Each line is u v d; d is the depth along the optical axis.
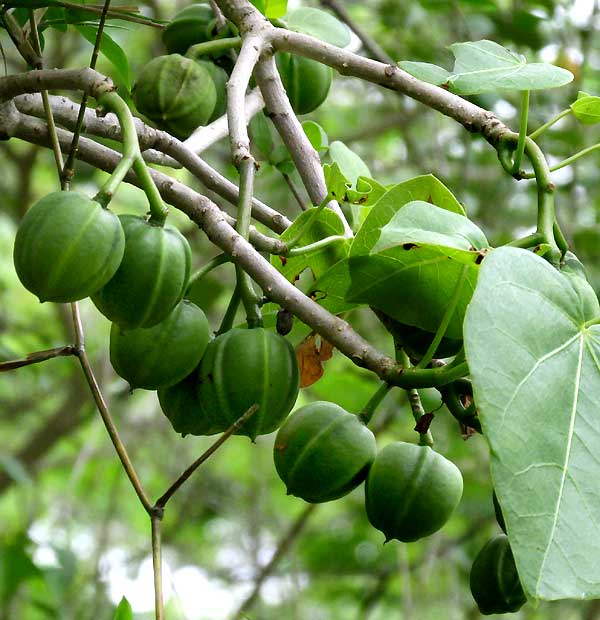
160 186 0.50
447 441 1.11
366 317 1.07
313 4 1.05
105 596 1.11
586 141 1.10
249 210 0.50
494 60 0.53
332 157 0.64
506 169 0.51
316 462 0.50
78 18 0.61
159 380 0.49
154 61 0.60
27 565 0.86
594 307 0.44
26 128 0.56
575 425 0.42
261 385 0.49
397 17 1.09
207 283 0.91
